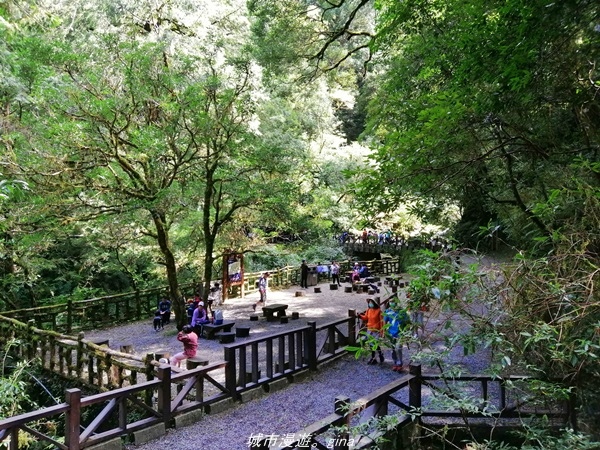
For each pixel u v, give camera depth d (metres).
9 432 4.34
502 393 4.96
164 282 18.12
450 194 6.97
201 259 17.14
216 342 11.07
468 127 5.05
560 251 3.31
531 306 3.09
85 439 4.91
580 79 4.60
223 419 6.20
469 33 4.81
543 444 3.50
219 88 11.14
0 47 9.44
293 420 6.17
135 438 5.43
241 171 11.91
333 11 18.48
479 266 3.46
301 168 14.91
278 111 17.98
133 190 10.30
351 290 18.58
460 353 8.07
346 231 27.19
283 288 19.83
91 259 15.53
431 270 3.39
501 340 2.98
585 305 2.76
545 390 3.54
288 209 13.04
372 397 4.47
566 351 3.16
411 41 9.26
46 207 9.30
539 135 5.29
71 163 9.41
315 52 14.62
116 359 7.77
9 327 9.59
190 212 13.74
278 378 7.45
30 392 8.15
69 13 13.53
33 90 9.29
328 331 8.95
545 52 4.27
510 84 4.28
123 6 12.61
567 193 3.83
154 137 9.55
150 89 9.97
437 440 5.32
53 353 8.32
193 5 13.07
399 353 8.18
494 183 6.59
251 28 14.45
